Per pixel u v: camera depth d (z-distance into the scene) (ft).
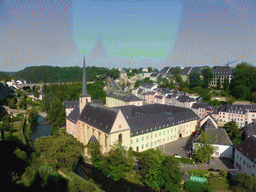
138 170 210.59
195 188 179.93
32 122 439.22
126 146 260.62
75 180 166.71
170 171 183.32
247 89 548.31
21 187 152.76
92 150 238.89
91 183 172.45
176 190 177.68
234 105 457.27
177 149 302.66
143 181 190.80
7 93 635.25
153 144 309.63
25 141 304.71
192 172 215.92
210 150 247.70
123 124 254.88
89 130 290.97
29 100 631.15
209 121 331.16
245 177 182.09
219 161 261.65
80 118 312.91
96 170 216.54
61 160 190.90
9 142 271.08
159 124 317.22
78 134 320.91
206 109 489.26
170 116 344.90
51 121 401.29
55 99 533.55
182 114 363.56
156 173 183.73
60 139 203.51
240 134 337.93
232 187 183.42
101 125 262.88
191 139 347.36
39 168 178.40
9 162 192.65
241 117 435.53
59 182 160.56
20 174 176.96
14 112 484.33
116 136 248.73
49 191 149.28
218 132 284.41
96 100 538.06
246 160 218.38
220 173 214.48
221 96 581.53
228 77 645.51
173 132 338.95
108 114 263.90
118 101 559.38
